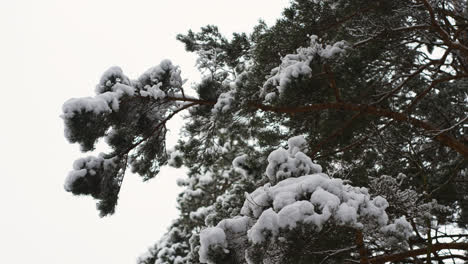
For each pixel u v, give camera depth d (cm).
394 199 416
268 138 704
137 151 580
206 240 341
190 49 738
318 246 356
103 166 518
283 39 580
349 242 401
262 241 312
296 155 399
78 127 436
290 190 345
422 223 458
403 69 680
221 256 339
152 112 566
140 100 523
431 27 580
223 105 555
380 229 362
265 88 538
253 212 356
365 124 612
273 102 543
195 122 680
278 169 400
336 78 534
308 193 343
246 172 722
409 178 638
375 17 578
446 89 667
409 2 577
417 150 652
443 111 663
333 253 390
